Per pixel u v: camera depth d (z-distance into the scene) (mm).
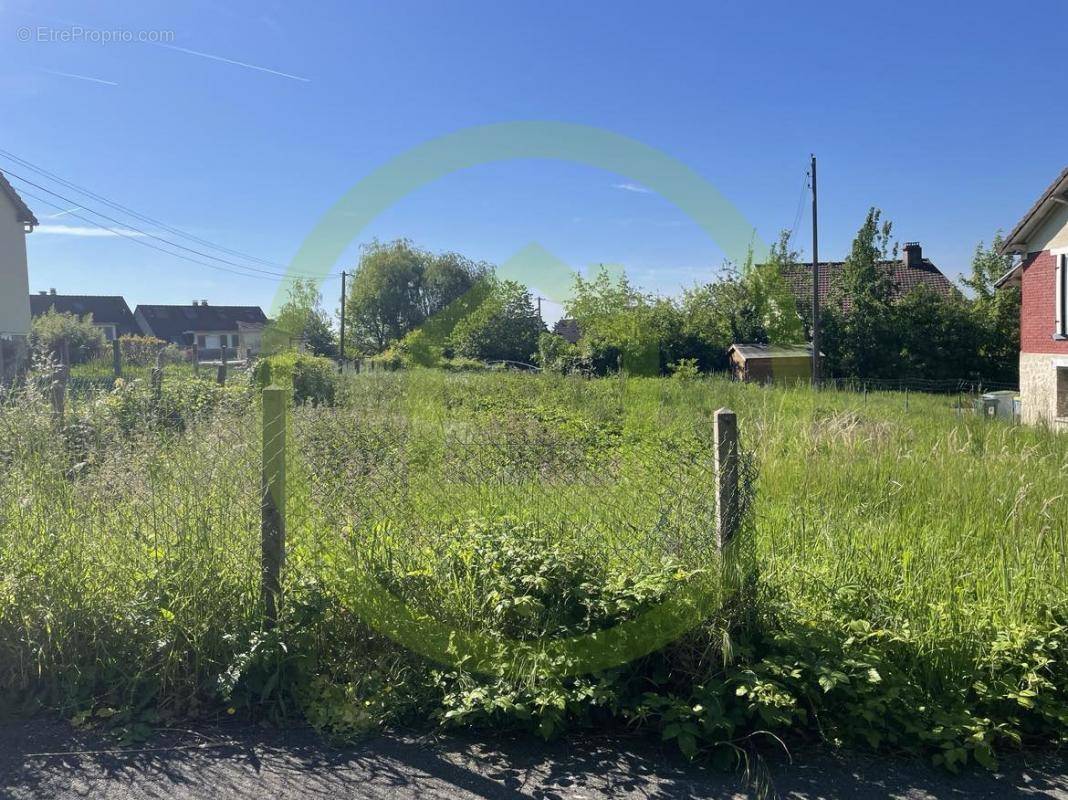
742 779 2818
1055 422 12766
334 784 2768
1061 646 3311
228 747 3004
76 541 3611
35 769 2854
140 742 3039
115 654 3344
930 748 2996
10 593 3377
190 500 3740
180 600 3379
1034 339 18812
